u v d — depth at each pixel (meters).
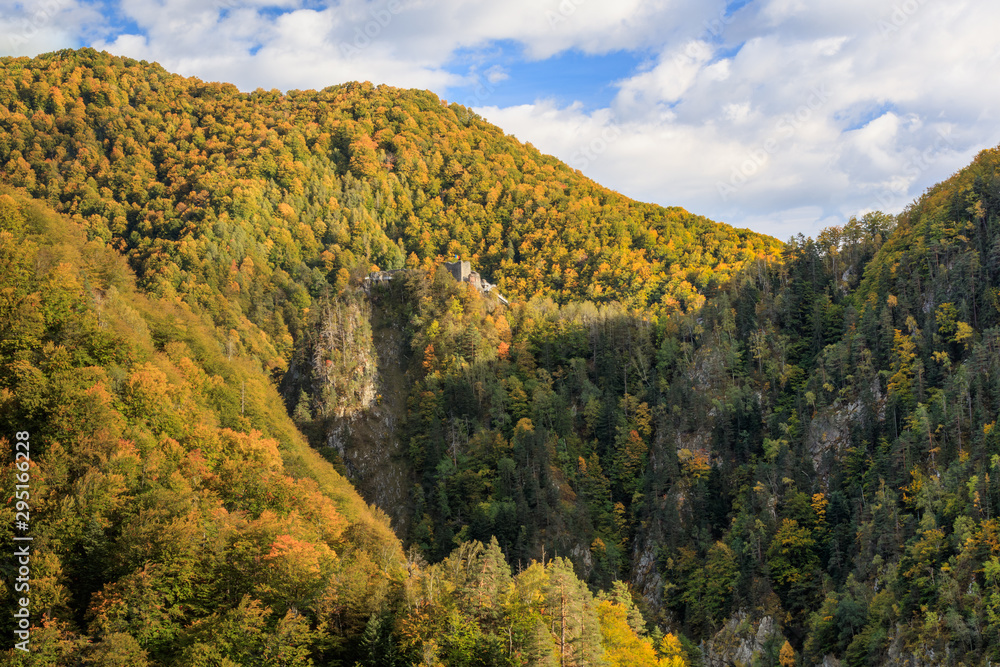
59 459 98.00
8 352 112.00
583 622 103.50
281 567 97.44
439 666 91.12
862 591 143.38
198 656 84.19
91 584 90.88
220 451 125.38
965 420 162.00
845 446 182.00
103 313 133.12
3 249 125.44
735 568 166.12
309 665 90.62
